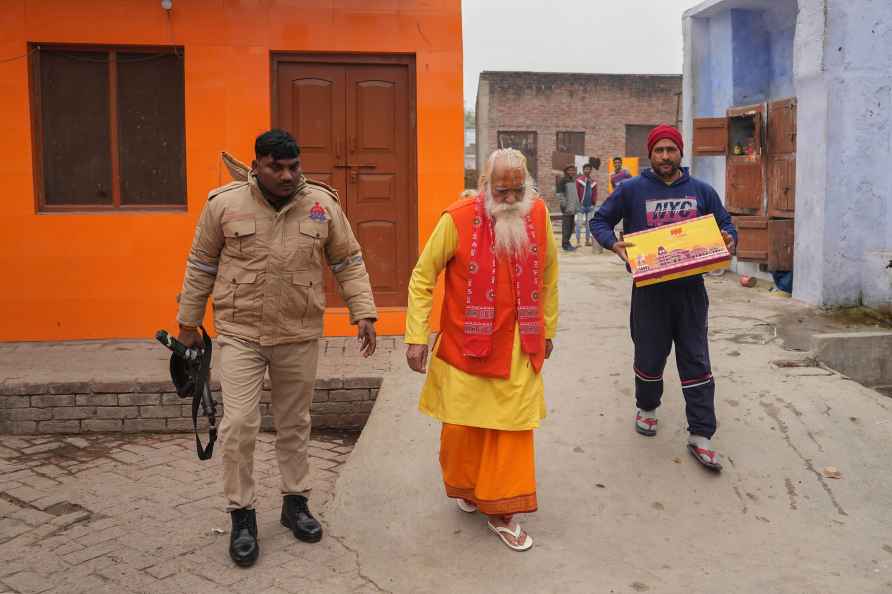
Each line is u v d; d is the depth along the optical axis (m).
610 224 4.75
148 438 5.93
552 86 27.89
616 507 4.45
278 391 4.03
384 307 7.35
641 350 4.80
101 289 7.07
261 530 4.22
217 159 7.05
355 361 6.46
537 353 3.90
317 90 7.15
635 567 3.89
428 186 7.18
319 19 7.02
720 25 10.11
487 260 3.84
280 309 3.84
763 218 8.81
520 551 4.00
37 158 7.02
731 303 8.16
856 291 7.73
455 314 3.93
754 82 9.90
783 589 3.70
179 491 4.88
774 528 4.29
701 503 4.51
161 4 6.92
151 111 7.14
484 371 3.84
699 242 4.48
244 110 7.03
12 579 3.75
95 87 7.08
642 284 4.45
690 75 10.62
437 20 7.07
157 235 7.06
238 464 3.83
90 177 7.14
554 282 4.13
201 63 6.98
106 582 3.71
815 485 4.66
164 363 6.38
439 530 4.19
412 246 7.31
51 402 5.95
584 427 5.22
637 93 28.08
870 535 4.21
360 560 3.91
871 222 7.68
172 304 7.12
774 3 9.41
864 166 7.61
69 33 6.88
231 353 3.82
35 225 6.98
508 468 3.86
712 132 9.78
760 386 5.71
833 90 7.50
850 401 5.48
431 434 5.18
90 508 4.62
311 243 3.87
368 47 7.06
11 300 7.01
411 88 7.20
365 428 5.28
